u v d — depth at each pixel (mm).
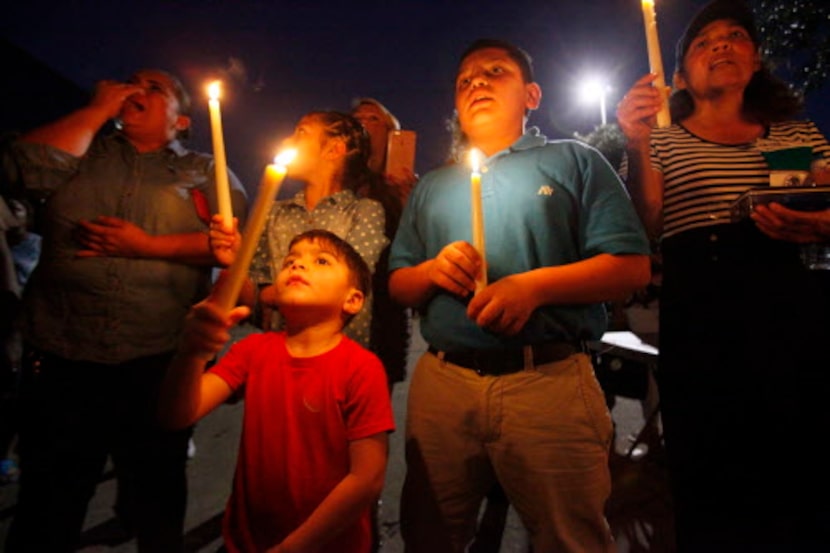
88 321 1815
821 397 1565
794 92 1999
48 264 1867
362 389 1291
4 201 2664
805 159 1652
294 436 1290
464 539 1603
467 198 1679
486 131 1770
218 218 1548
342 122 2061
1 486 2939
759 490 1572
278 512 1284
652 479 2885
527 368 1480
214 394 1358
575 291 1424
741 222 1666
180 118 2154
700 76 1909
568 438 1445
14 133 1975
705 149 1850
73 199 1901
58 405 1783
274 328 1939
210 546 2418
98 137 2057
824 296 1610
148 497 1847
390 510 2738
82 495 1805
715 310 1669
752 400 1591
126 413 1854
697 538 1643
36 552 1695
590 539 1445
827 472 1550
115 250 1825
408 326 2359
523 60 1844
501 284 1393
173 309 1926
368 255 1877
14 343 2674
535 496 1450
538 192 1586
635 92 1669
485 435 1513
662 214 1842
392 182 2441
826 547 1520
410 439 1632
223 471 3262
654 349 2793
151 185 1973
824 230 1444
